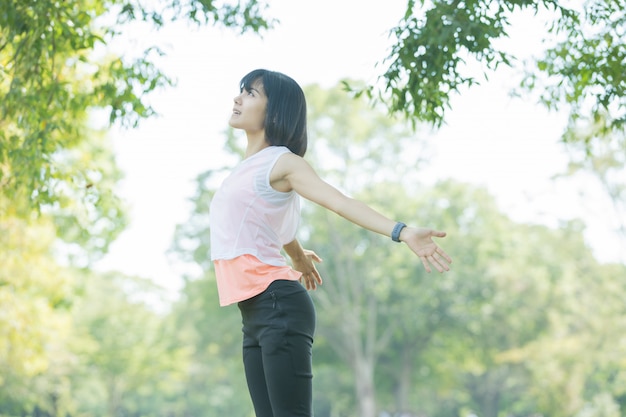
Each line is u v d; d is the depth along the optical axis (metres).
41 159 7.93
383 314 37.62
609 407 36.25
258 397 3.17
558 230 36.94
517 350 35.47
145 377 46.16
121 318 44.31
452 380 42.28
